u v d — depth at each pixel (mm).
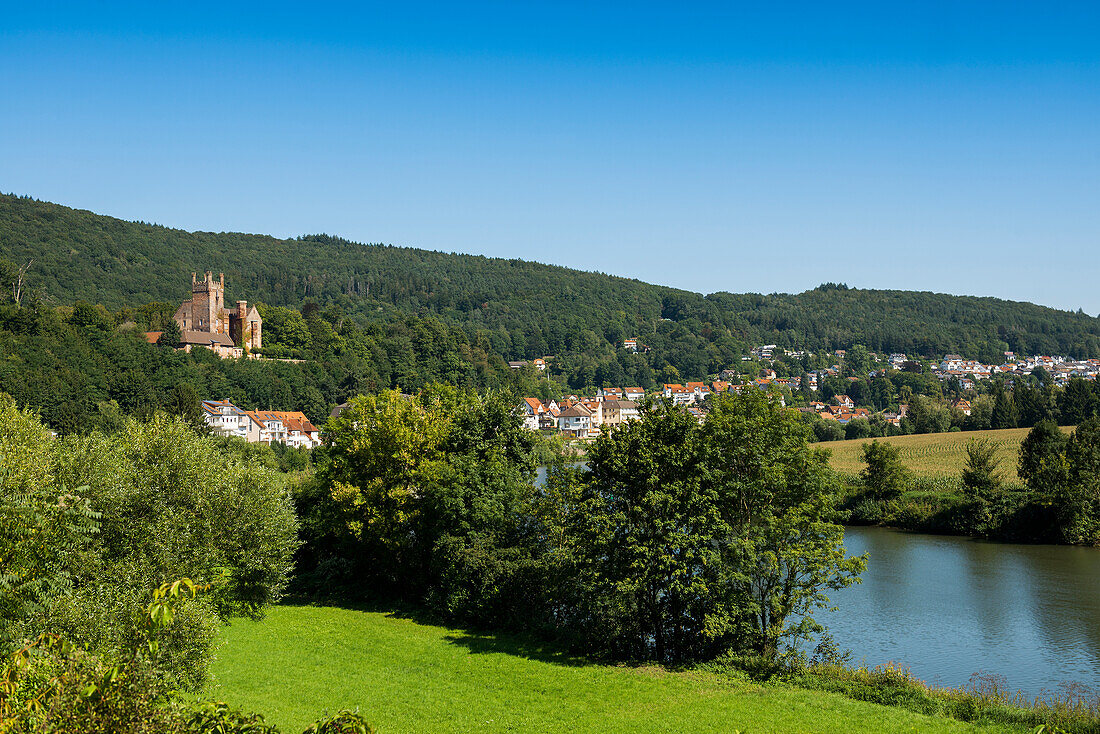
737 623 33125
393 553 45031
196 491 33469
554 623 38156
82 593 19953
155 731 10906
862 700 29250
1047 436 86000
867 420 173750
